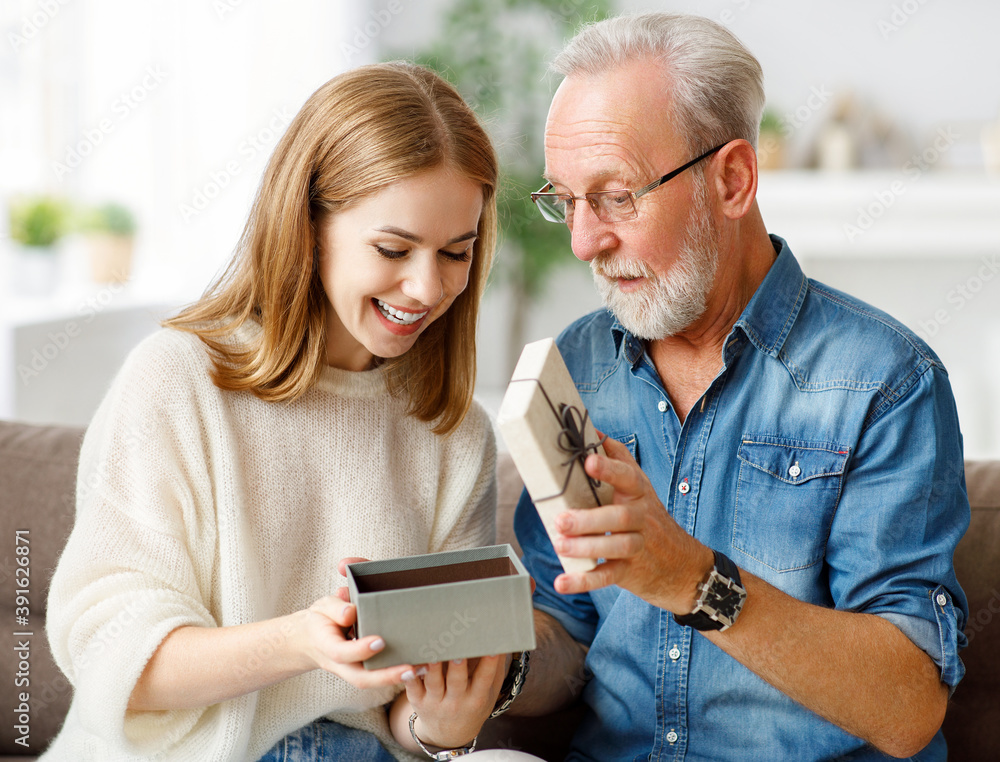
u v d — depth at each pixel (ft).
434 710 3.37
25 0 12.30
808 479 3.78
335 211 3.56
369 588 3.08
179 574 3.50
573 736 4.46
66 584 3.41
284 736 3.78
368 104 3.47
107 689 3.24
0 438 5.29
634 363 4.19
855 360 3.80
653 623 4.00
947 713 4.42
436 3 17.83
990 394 14.69
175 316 3.98
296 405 3.91
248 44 15.39
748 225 4.10
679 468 4.04
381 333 3.70
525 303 16.80
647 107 3.73
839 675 3.33
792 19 15.65
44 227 11.34
